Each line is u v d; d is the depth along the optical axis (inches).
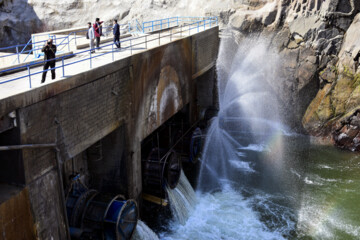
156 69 926.4
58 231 617.6
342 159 1263.5
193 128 1251.8
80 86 642.8
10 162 537.0
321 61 1376.7
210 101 1509.6
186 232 912.9
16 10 1653.5
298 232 911.7
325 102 1380.4
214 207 1026.7
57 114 592.4
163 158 941.2
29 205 546.3
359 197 1049.5
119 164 836.0
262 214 987.9
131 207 747.4
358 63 1310.3
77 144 650.8
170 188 958.4
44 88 553.3
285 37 1427.2
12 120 513.7
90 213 707.4
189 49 1151.0
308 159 1269.7
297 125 1454.2
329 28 1357.0
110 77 730.8
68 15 1673.2
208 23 1502.2
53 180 596.4
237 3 1496.1
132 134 832.3
